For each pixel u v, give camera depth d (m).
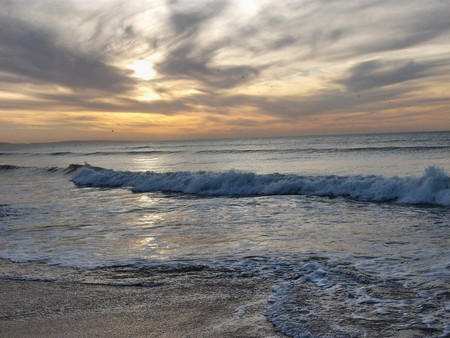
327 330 4.27
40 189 21.16
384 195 13.51
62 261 7.53
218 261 7.20
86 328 4.62
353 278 5.96
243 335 4.29
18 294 5.85
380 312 4.69
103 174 23.34
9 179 28.59
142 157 52.78
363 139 87.38
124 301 5.45
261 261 7.10
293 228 9.73
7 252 8.34
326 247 7.85
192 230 9.97
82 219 11.95
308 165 29.36
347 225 9.80
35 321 4.87
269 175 17.47
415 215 10.63
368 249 7.56
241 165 32.81
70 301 5.51
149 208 13.70
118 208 13.91
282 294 5.45
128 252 8.06
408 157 31.64
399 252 7.23
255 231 9.57
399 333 4.13
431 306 4.78
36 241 9.27
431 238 8.12
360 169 24.33
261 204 13.57
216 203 14.23
